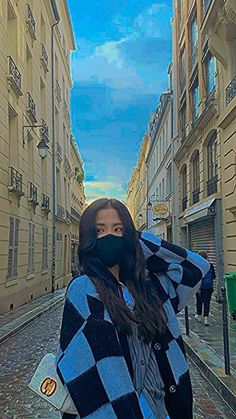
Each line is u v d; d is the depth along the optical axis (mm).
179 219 25984
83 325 1545
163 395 1642
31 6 19719
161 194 35438
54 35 27188
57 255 27422
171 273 1849
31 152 19312
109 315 1573
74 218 37906
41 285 21391
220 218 15773
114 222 1770
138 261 1761
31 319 12914
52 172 25219
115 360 1504
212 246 17234
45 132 22297
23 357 8266
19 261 16469
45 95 23297
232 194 14055
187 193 23047
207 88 19000
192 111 22656
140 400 1568
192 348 8016
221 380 5887
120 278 1752
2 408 5430
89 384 1469
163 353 1680
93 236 1748
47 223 23484
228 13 12805
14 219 15484
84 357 1499
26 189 17891
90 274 1673
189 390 1708
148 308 1679
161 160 35531
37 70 20891
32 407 5441
